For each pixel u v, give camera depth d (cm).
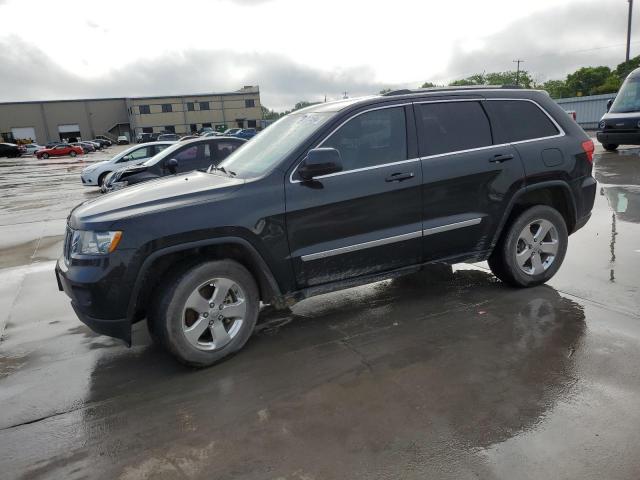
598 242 622
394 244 410
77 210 384
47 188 1825
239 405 318
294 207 374
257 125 9800
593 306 432
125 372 374
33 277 644
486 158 437
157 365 382
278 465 260
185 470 261
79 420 314
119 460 273
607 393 305
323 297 503
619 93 1579
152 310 354
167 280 350
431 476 246
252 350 394
